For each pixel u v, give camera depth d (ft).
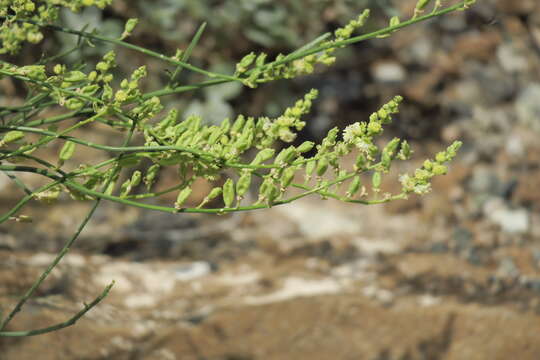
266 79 5.01
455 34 18.58
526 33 19.10
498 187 15.85
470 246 14.15
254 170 4.33
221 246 13.52
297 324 10.48
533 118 17.48
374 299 11.28
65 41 12.66
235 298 11.34
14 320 8.88
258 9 14.05
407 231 14.55
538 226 15.05
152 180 4.46
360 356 10.28
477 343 10.76
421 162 16.22
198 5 13.91
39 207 13.66
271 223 14.46
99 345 9.13
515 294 12.28
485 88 17.80
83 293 10.69
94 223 13.67
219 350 9.92
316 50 4.86
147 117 4.51
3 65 4.71
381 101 17.22
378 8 14.96
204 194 14.78
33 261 11.08
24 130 4.47
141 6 13.94
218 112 14.32
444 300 11.60
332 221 14.66
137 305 10.90
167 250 13.23
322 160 4.24
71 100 4.50
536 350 10.76
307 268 12.88
